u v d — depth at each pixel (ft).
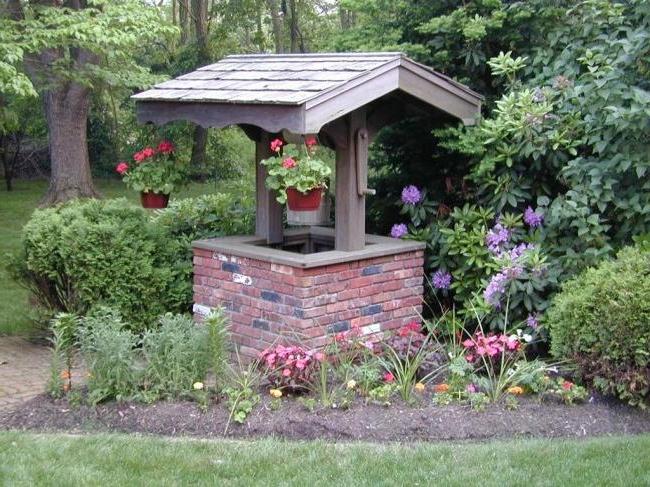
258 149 22.04
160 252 22.48
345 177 20.13
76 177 50.47
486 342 17.51
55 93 49.26
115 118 65.00
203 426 15.49
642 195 19.35
